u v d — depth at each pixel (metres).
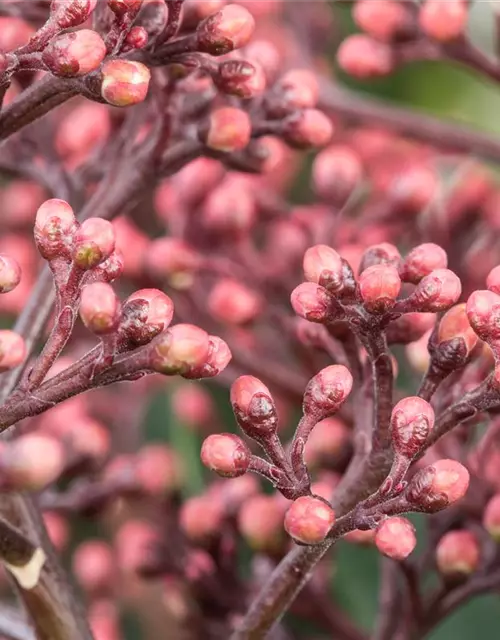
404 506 0.24
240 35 0.26
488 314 0.25
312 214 0.33
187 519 0.31
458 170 0.37
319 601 0.31
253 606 0.27
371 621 0.32
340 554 0.32
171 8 0.26
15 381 0.27
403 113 0.37
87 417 0.35
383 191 0.38
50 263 0.24
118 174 0.28
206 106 0.28
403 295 0.26
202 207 0.32
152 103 0.28
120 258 0.25
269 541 0.30
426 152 0.39
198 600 0.31
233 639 0.26
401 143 0.39
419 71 0.41
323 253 0.25
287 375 0.32
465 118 0.42
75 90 0.25
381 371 0.25
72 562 0.36
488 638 0.32
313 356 0.32
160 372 0.24
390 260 0.26
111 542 0.37
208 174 0.32
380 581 0.31
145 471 0.33
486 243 0.33
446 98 0.42
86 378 0.24
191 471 0.33
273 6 0.40
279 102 0.29
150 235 0.37
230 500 0.31
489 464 0.29
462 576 0.28
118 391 0.39
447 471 0.24
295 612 0.31
